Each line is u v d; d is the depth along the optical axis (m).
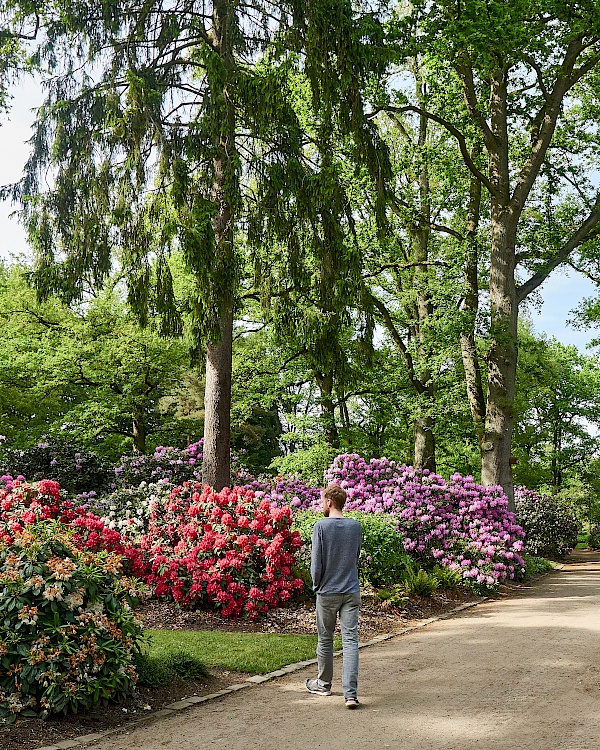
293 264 11.85
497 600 11.20
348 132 11.96
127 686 5.17
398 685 5.71
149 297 10.98
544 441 28.39
